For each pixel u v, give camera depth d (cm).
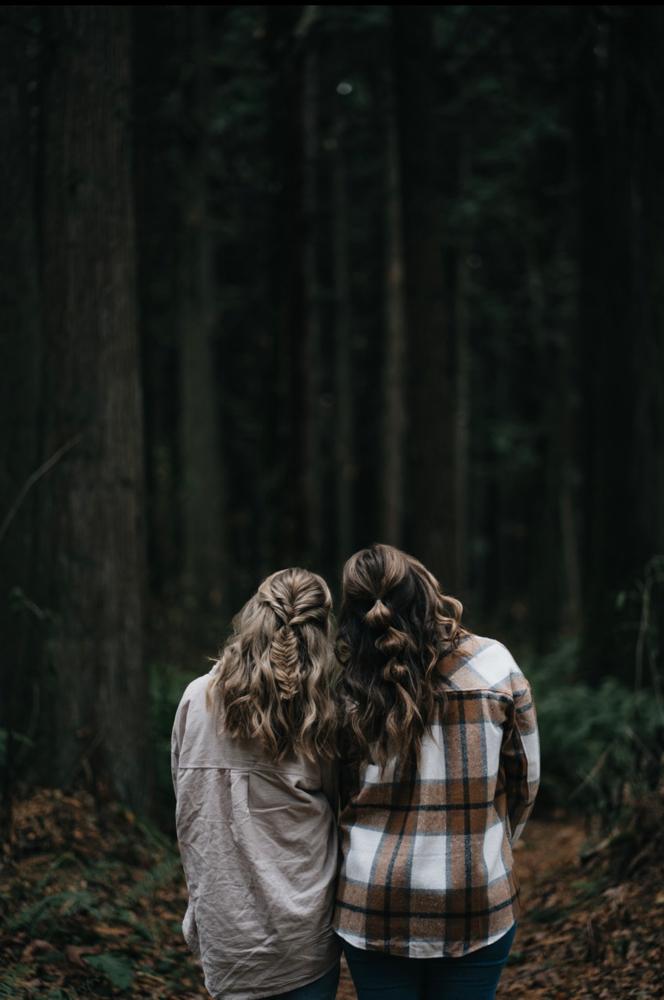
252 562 1891
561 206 1611
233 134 1590
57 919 385
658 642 687
